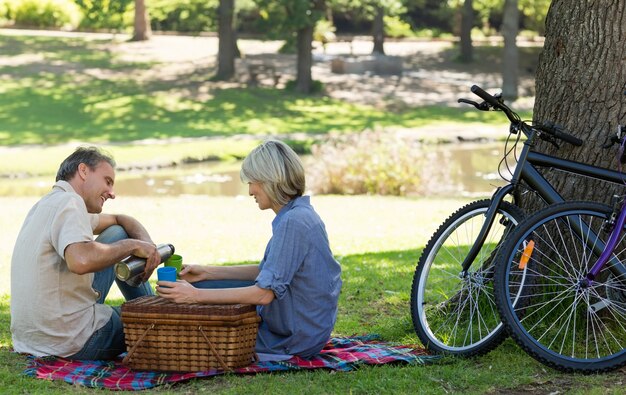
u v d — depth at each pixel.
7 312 7.04
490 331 5.65
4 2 50.94
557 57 5.77
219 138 29.81
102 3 37.53
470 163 25.09
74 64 42.31
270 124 33.28
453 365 5.14
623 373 4.95
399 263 9.34
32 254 5.08
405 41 56.56
